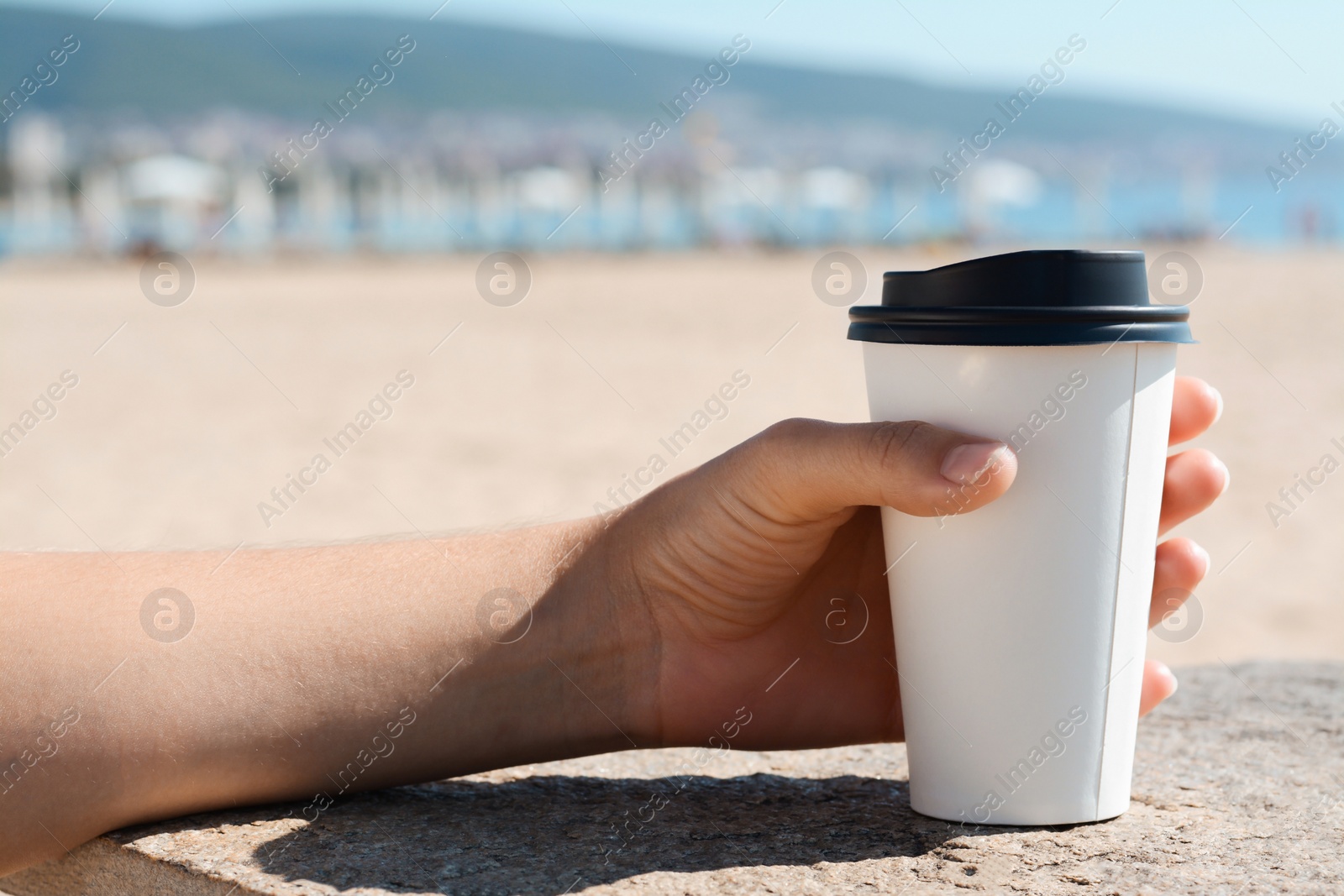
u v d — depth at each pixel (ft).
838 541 4.22
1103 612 3.58
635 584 4.16
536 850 3.58
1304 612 13.25
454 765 4.07
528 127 422.41
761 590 4.05
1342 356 33.45
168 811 3.81
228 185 138.21
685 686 4.19
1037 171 207.62
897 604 3.82
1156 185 239.71
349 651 3.91
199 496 20.12
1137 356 3.51
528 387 32.91
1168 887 3.23
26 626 3.77
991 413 3.50
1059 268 3.47
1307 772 4.43
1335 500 18.49
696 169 153.99
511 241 139.64
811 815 3.93
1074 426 3.47
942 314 3.53
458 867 3.41
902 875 3.34
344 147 158.40
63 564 4.08
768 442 3.80
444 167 160.76
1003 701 3.60
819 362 35.86
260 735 3.80
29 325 50.16
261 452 24.34
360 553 4.26
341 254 123.44
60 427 27.50
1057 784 3.67
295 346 43.16
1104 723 3.67
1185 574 4.22
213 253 119.24
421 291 69.21
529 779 4.43
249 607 3.97
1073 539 3.51
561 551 4.23
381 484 21.01
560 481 20.86
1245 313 44.37
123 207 130.52
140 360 39.50
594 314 54.03
